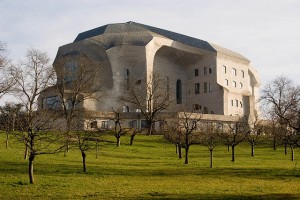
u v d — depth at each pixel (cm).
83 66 9731
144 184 3152
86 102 10912
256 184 3250
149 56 12162
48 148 5122
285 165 4828
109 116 9888
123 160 4941
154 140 7644
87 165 4166
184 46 13350
